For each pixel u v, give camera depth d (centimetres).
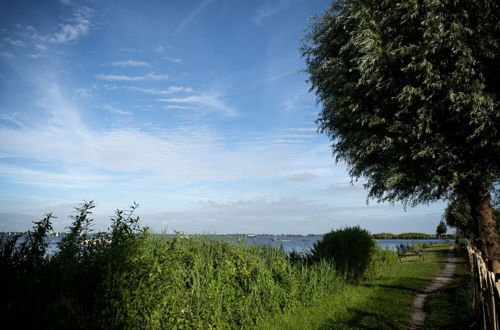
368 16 839
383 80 855
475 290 787
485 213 927
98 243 500
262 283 815
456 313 841
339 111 940
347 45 856
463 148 830
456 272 1712
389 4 853
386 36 838
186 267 668
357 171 1088
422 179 924
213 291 648
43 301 390
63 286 416
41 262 423
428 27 755
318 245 1442
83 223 479
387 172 899
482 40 743
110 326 430
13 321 358
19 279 387
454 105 719
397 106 880
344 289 1192
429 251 3709
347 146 1063
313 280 1016
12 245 411
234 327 675
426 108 797
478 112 699
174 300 538
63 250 442
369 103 923
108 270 438
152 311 473
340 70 931
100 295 438
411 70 794
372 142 895
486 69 767
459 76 725
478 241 946
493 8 751
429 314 873
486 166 834
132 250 483
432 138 800
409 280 1484
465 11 738
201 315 592
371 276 1542
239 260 791
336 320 819
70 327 391
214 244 823
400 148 862
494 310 536
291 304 871
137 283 471
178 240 682
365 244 1513
